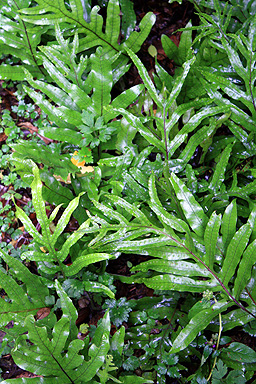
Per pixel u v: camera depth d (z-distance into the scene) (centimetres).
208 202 93
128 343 90
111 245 87
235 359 85
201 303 86
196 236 87
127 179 92
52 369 81
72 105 96
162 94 98
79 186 97
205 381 85
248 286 87
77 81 96
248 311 87
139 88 95
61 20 97
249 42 93
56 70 95
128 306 92
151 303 93
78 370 81
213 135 98
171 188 93
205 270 86
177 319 92
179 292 93
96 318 96
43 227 87
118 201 87
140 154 94
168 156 93
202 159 98
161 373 88
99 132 96
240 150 97
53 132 95
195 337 86
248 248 84
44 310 94
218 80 95
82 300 96
